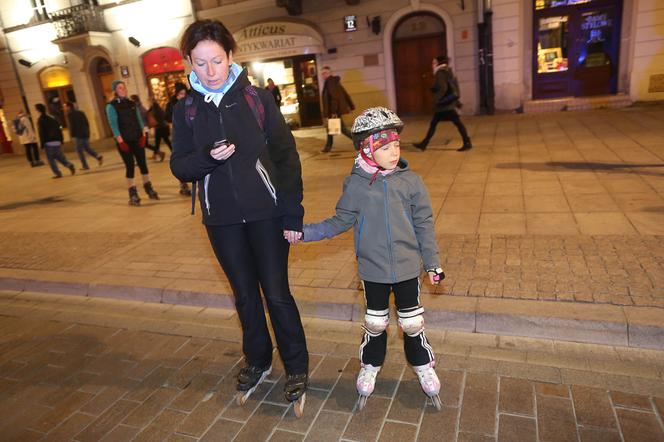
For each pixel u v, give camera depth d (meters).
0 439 2.80
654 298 3.18
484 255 4.16
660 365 2.78
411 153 9.12
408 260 2.48
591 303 3.21
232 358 3.40
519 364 2.92
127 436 2.71
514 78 13.63
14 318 4.48
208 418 2.79
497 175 6.80
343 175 8.14
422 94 15.07
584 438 2.32
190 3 16.38
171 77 17.81
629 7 12.49
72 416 2.94
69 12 18.25
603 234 4.32
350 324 3.63
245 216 2.50
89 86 19.00
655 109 11.53
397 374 2.97
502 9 13.20
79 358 3.62
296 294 3.86
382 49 14.73
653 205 4.92
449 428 2.48
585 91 13.56
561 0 13.02
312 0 14.88
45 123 11.34
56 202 8.84
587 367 2.83
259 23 15.17
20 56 19.72
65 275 5.04
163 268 4.90
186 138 2.51
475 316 3.28
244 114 2.43
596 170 6.46
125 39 17.77
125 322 4.12
